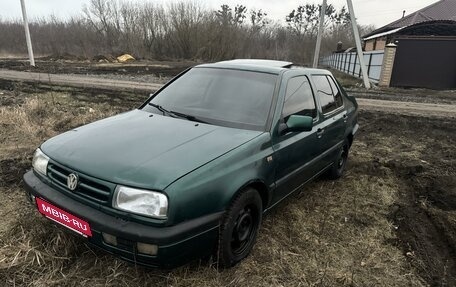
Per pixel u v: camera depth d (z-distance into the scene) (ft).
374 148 22.30
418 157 20.66
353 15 58.23
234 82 11.46
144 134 9.23
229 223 8.36
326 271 9.48
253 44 153.07
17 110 23.26
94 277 8.53
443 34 68.54
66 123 22.24
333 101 14.71
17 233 9.93
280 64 12.99
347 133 15.74
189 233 7.43
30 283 8.26
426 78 61.21
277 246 10.37
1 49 132.46
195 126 9.91
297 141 10.96
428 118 33.17
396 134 26.45
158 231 7.12
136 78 55.72
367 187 15.48
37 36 140.36
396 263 10.16
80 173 7.86
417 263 10.20
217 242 8.31
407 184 16.30
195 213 7.60
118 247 7.35
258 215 9.61
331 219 12.40
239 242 9.12
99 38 142.00
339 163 16.06
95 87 42.70
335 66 136.77
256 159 9.13
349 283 9.12
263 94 10.85
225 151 8.59
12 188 12.87
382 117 32.14
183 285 8.39
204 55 134.62
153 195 7.17
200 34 132.98
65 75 55.31
